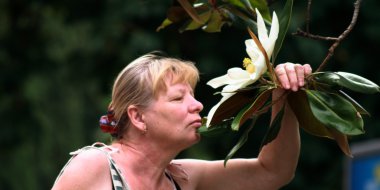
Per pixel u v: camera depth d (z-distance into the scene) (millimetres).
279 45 3697
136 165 3924
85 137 11883
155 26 10352
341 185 11086
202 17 4074
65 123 11875
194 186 4160
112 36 10758
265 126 10375
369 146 8172
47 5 11688
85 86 11688
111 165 3848
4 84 11898
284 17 3703
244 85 3684
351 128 3598
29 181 11992
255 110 3699
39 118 11984
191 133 3889
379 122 10852
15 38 11969
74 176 3801
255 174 4176
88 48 11086
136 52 10242
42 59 11930
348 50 10758
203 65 10188
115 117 3953
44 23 11891
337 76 3666
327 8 10406
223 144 10492
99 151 3867
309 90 3715
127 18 10523
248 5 3984
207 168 4203
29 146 12047
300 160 11117
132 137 3941
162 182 4004
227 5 4035
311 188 11188
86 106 11781
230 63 10336
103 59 11070
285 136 4070
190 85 3926
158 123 3879
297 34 3893
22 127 11992
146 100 3887
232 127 3643
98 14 11023
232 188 4191
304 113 3770
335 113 3637
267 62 3645
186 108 3883
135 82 3891
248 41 3705
